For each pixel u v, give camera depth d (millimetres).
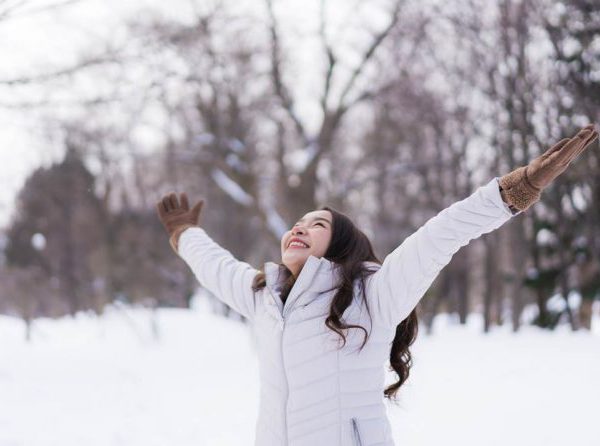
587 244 18750
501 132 18156
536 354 10859
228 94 20203
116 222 29328
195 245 2854
